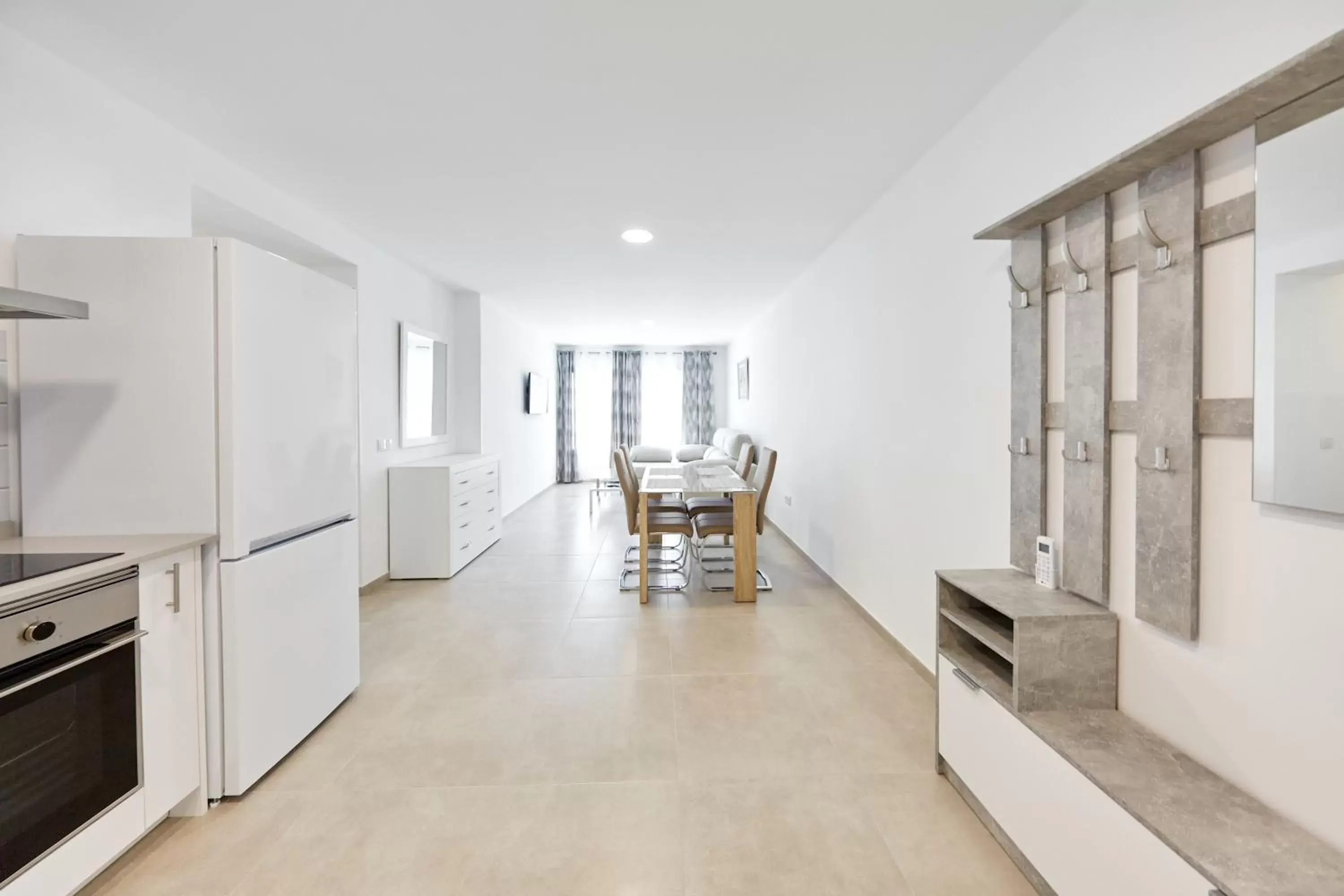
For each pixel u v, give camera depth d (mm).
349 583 2527
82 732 1464
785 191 3135
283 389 2066
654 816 1825
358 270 3938
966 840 1713
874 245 3320
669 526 4062
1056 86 1833
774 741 2242
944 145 2527
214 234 3252
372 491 4211
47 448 1812
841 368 3961
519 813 1846
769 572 4688
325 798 1920
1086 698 1597
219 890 1549
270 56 1955
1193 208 1336
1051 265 1864
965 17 1770
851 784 1978
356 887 1557
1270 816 1178
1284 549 1185
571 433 10391
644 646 3176
